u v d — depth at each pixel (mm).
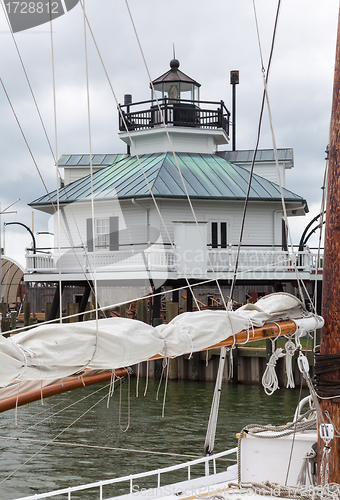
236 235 26719
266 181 28094
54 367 3814
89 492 10430
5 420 16391
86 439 14250
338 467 5059
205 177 27188
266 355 21547
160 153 29703
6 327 28172
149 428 15398
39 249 24656
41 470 11750
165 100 28812
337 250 5281
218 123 30188
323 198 5891
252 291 30688
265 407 18250
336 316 5246
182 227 23125
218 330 5152
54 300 25484
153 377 24094
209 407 18312
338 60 5285
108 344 4098
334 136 5312
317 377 5262
